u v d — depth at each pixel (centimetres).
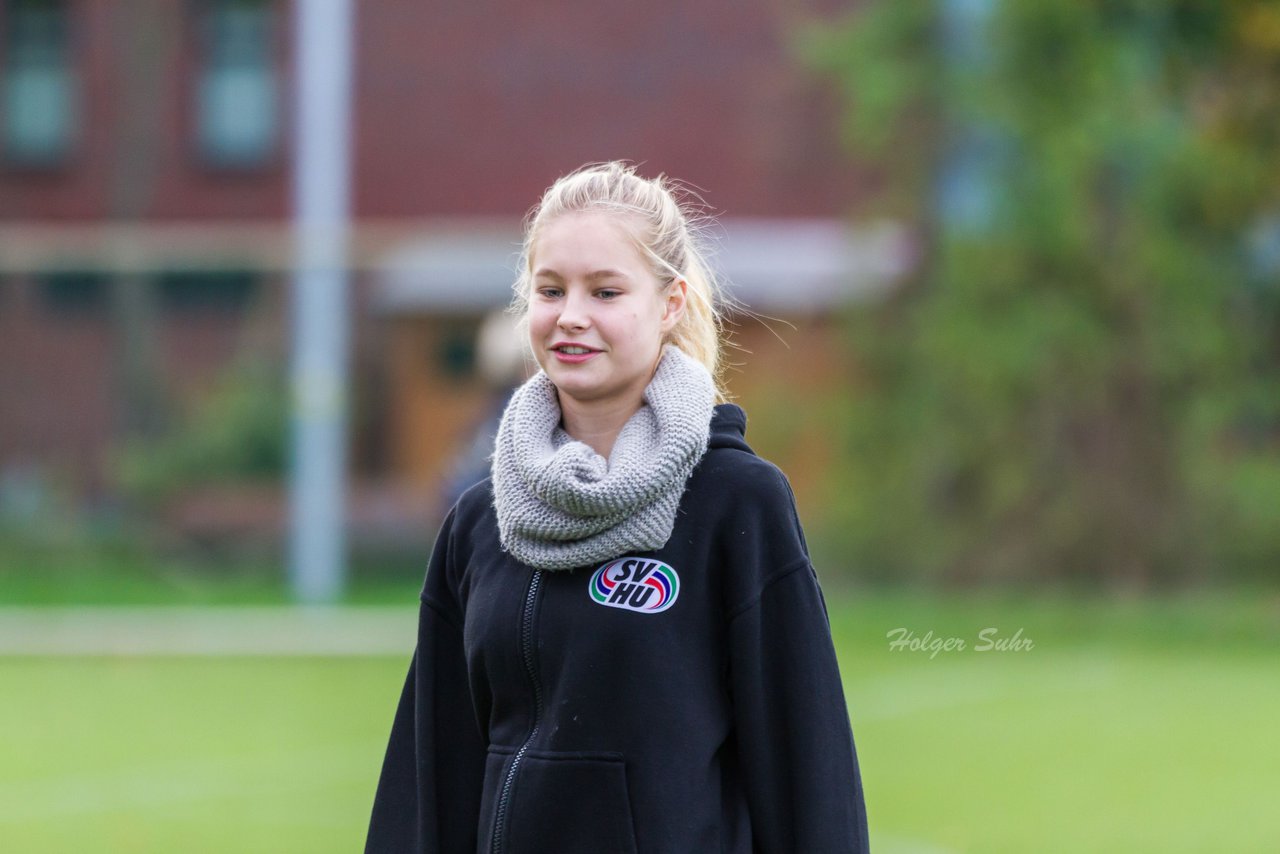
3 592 5450
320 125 5444
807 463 5388
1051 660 4131
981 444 5231
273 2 6775
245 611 5153
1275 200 5222
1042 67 5266
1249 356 5294
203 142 6819
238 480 5744
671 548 956
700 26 6669
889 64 5416
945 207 5403
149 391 5881
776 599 964
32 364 5900
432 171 6731
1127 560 5206
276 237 6556
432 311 6225
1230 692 3647
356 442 6050
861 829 962
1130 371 5203
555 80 6731
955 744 3052
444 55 6744
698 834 933
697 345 1040
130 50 6806
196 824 2398
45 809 2503
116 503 5747
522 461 966
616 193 1003
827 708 960
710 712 950
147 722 3334
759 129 5841
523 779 950
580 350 980
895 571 5291
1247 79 5119
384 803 1041
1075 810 2491
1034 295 5256
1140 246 5238
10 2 6781
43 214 6806
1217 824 2397
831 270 5825
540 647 954
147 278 5934
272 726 3288
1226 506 5212
